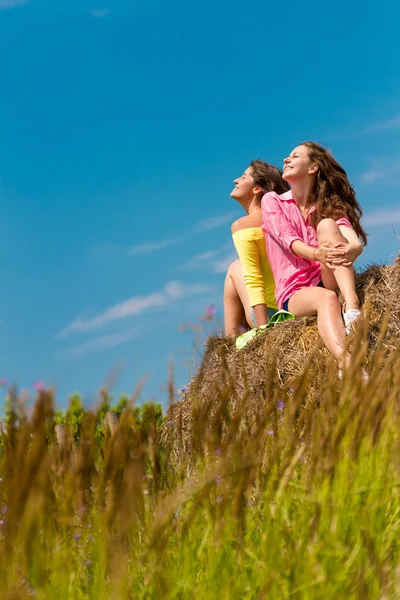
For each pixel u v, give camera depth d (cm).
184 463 204
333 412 219
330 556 177
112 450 170
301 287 489
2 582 140
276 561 176
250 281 548
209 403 206
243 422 210
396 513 196
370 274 471
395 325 426
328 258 456
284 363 427
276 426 219
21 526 147
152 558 170
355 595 170
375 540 187
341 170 505
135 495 160
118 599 148
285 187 591
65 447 176
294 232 495
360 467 208
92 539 170
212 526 184
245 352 452
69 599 159
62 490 174
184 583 170
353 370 225
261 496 204
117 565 154
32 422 150
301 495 198
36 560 149
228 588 168
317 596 168
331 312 443
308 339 442
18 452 149
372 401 220
